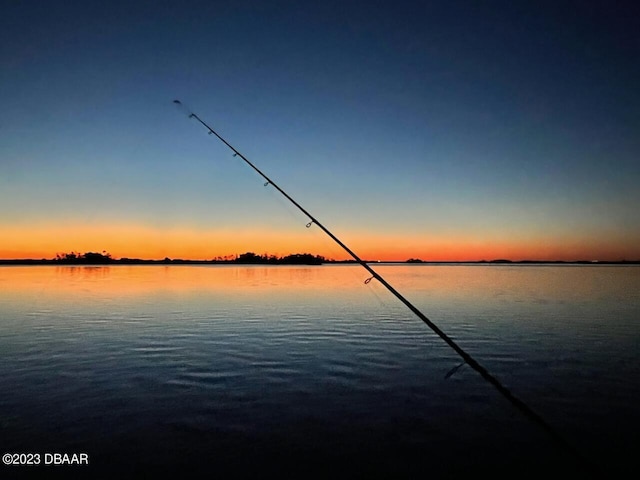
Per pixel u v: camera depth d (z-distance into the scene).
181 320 18.77
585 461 4.36
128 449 6.93
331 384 10.12
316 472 6.36
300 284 42.28
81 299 27.09
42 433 7.45
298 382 10.23
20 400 8.92
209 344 14.06
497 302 26.17
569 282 48.31
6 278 50.44
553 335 15.82
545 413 8.59
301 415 8.31
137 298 27.88
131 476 6.16
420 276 63.69
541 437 7.55
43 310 21.78
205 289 35.34
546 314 21.06
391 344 14.23
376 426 7.90
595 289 37.09
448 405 8.92
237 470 6.39
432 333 16.05
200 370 11.11
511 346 14.09
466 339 15.12
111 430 7.59
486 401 9.16
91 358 12.24
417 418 8.26
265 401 8.99
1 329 16.56
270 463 6.58
